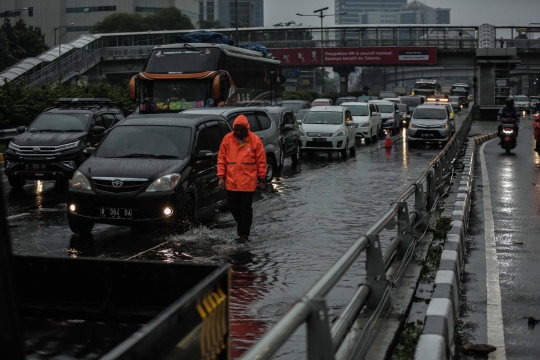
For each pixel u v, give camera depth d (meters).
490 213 14.04
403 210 8.47
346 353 4.67
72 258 4.11
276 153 19.31
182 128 12.41
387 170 22.67
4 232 2.05
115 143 12.24
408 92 123.25
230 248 10.49
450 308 6.45
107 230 12.09
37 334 3.97
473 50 80.19
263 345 2.72
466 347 6.13
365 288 5.48
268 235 11.50
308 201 15.54
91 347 3.81
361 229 12.09
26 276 4.18
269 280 8.60
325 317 3.53
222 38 30.03
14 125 32.12
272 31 81.94
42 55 67.62
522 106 83.19
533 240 11.30
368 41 81.81
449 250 8.83
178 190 11.35
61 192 17.52
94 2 141.88
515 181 19.50
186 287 3.96
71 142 17.97
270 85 32.16
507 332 6.66
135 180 11.22
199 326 2.78
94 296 4.12
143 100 26.09
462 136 28.86
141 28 117.31
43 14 143.88
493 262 9.72
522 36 81.06
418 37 81.44
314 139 27.28
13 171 17.78
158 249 10.45
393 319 6.22
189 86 25.88
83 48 72.75
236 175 11.00
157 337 2.40
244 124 11.01
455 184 17.78
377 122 38.09
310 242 10.95
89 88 39.97
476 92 80.88
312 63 82.12
